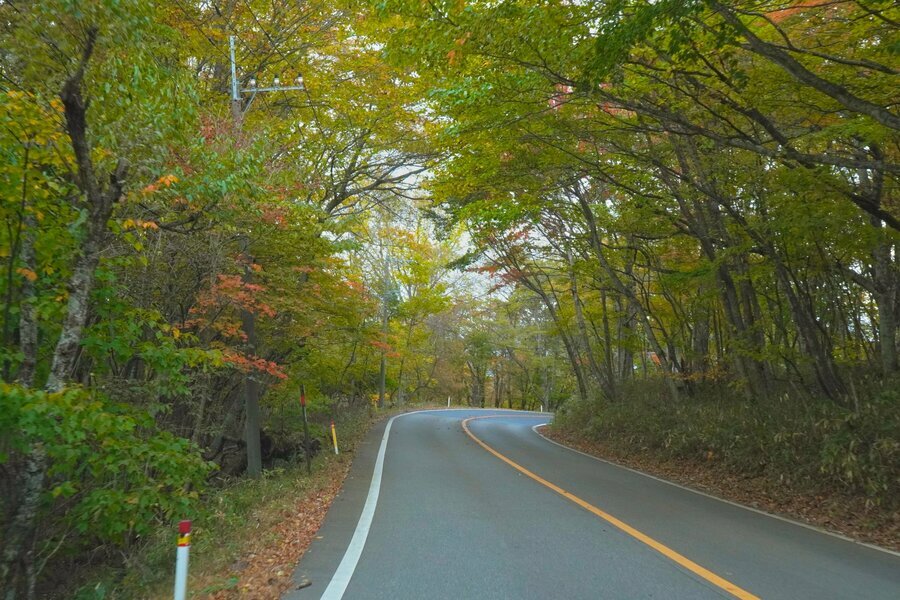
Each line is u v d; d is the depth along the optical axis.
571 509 8.74
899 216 12.50
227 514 8.35
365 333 16.38
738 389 15.17
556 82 8.98
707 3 7.14
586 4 7.77
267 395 16.61
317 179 14.11
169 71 7.30
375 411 31.86
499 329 48.72
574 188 16.27
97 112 6.14
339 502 9.34
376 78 14.03
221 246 9.76
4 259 6.26
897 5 7.43
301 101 14.61
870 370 13.27
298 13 13.29
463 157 12.58
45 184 6.23
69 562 8.28
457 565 5.98
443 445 17.58
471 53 8.62
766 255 13.19
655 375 22.98
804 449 10.48
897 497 8.39
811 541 7.13
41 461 5.71
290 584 5.45
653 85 10.17
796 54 9.00
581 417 22.09
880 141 9.57
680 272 14.85
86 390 6.63
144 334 9.50
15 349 6.30
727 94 9.81
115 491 6.81
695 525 7.86
